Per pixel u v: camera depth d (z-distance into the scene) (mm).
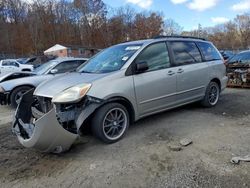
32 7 74125
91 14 76250
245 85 9695
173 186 3354
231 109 6562
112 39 76000
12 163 4148
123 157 4160
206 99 6527
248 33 79875
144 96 5031
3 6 70875
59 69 9086
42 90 4660
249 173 3531
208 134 4906
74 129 4254
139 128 5340
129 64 4895
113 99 4586
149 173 3674
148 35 76000
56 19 74625
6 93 8086
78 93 4223
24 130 4250
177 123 5578
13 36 67938
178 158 4035
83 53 57469
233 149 4230
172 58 5656
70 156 4277
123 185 3439
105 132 4590
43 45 70125
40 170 3908
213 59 6719
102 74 4734
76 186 3479
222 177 3477
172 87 5527
